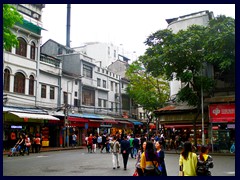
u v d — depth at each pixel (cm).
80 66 4119
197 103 2741
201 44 2548
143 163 827
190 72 2645
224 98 2766
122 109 5209
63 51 4353
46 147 3316
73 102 3891
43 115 3002
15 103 2892
